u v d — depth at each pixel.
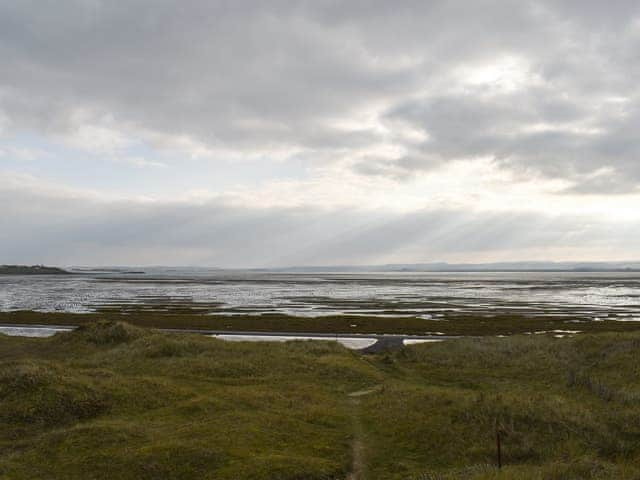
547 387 24.34
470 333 51.66
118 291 141.38
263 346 33.50
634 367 26.11
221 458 13.62
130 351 30.55
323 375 25.47
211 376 24.45
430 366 30.95
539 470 12.65
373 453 14.84
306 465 13.27
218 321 60.97
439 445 15.23
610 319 66.25
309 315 71.31
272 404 19.25
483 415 16.88
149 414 17.95
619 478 12.10
